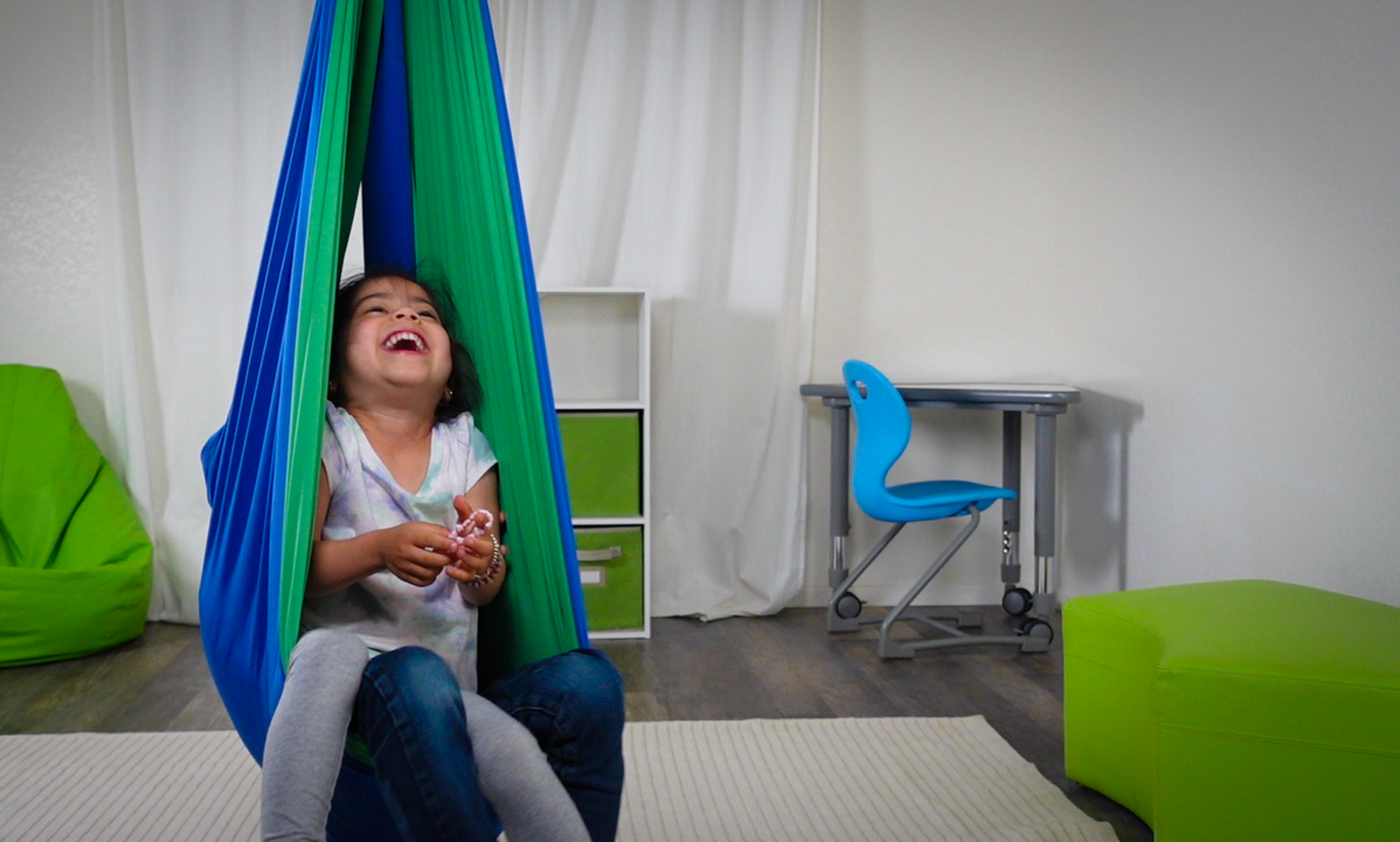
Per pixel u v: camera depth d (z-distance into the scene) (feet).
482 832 4.14
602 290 11.44
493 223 5.33
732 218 12.25
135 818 6.88
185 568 11.76
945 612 12.41
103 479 11.64
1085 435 12.42
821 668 10.35
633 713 9.05
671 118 12.09
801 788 7.39
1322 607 6.77
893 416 10.45
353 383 5.24
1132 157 11.39
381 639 4.94
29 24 11.96
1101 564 12.09
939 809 7.02
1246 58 9.53
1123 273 11.56
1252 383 9.41
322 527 5.07
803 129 12.33
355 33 5.02
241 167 11.69
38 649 10.22
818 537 13.00
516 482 5.41
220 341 11.78
